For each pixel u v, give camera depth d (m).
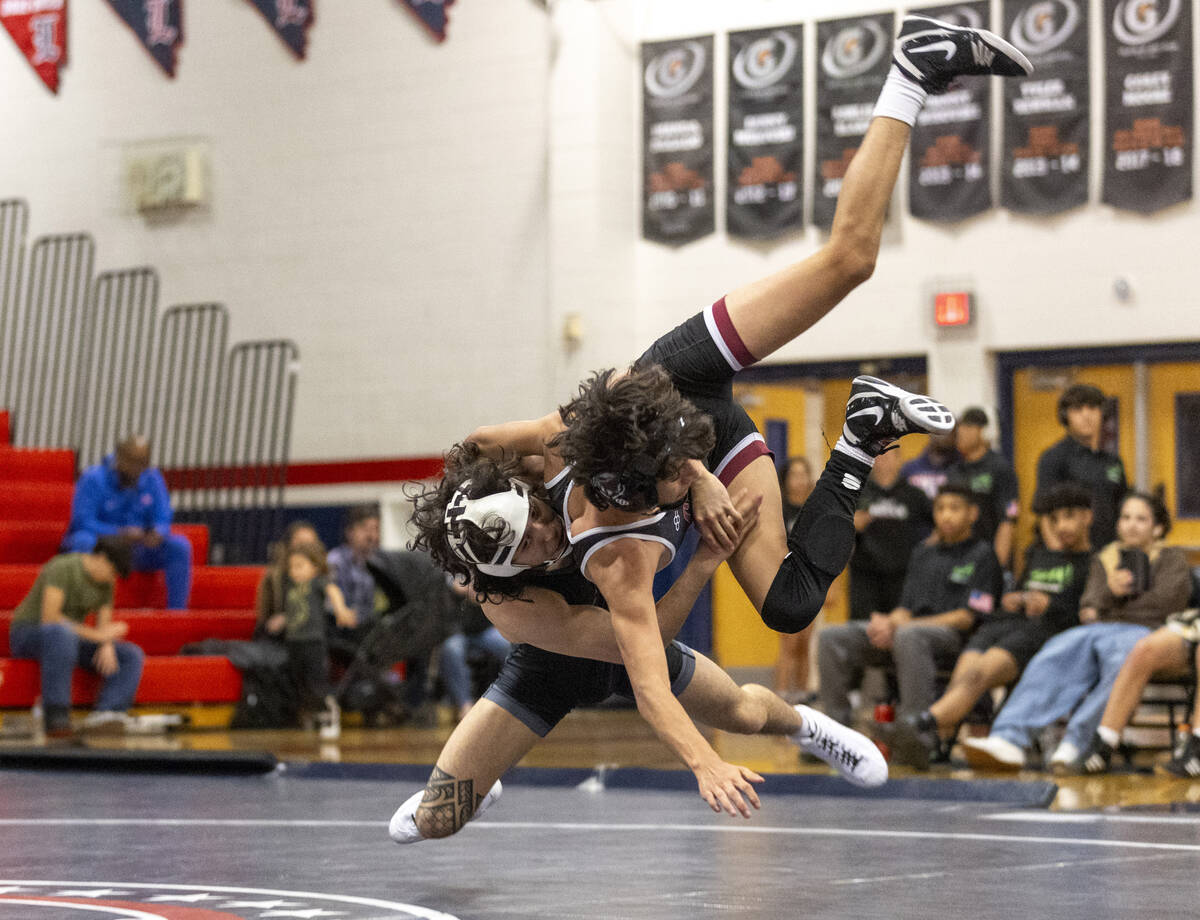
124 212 16.55
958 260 13.05
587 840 5.69
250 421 14.84
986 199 12.91
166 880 4.77
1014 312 12.83
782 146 13.70
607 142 14.16
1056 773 7.90
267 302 15.85
